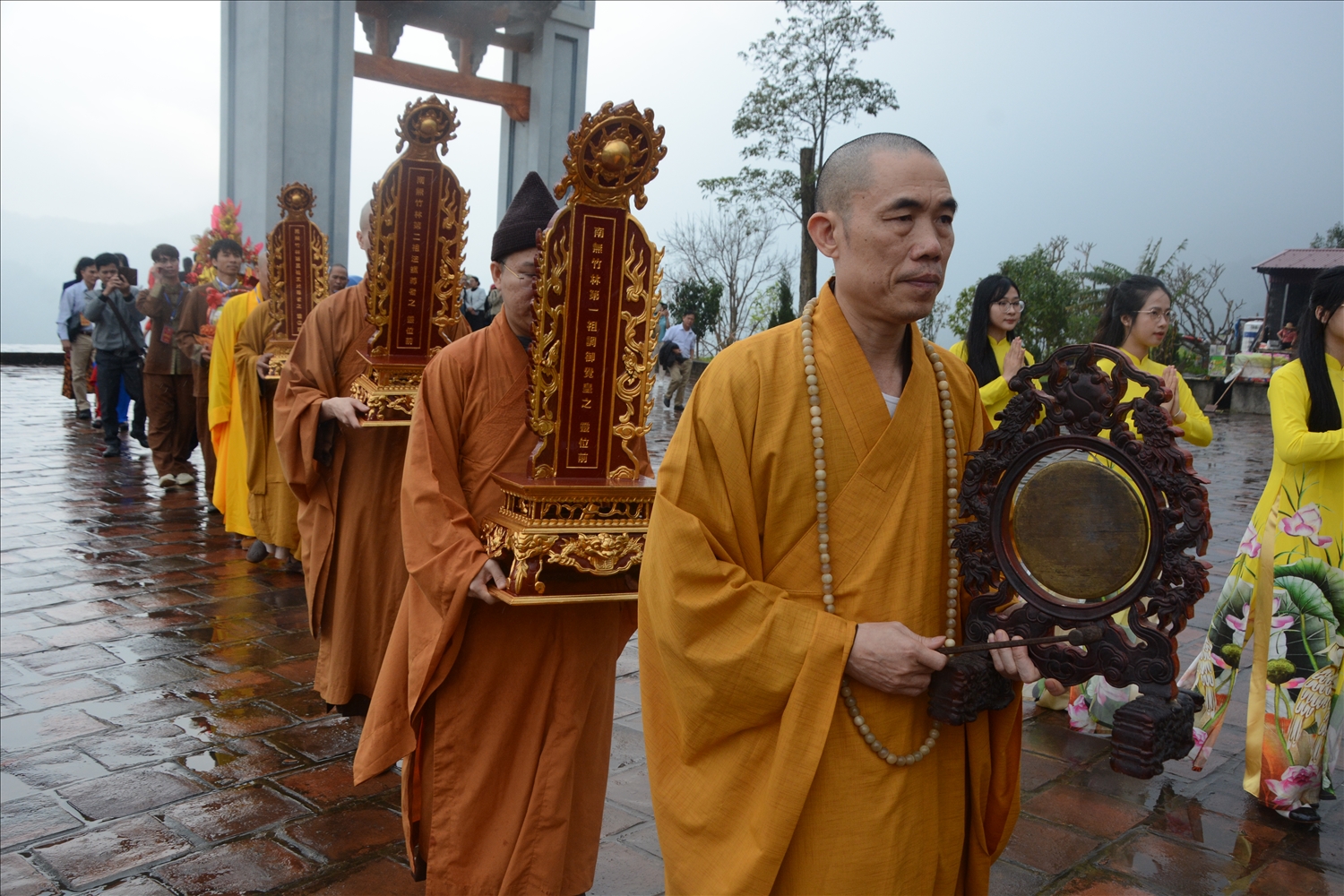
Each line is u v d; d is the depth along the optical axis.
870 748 1.70
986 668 1.69
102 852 3.10
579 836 2.74
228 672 4.72
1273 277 25.14
